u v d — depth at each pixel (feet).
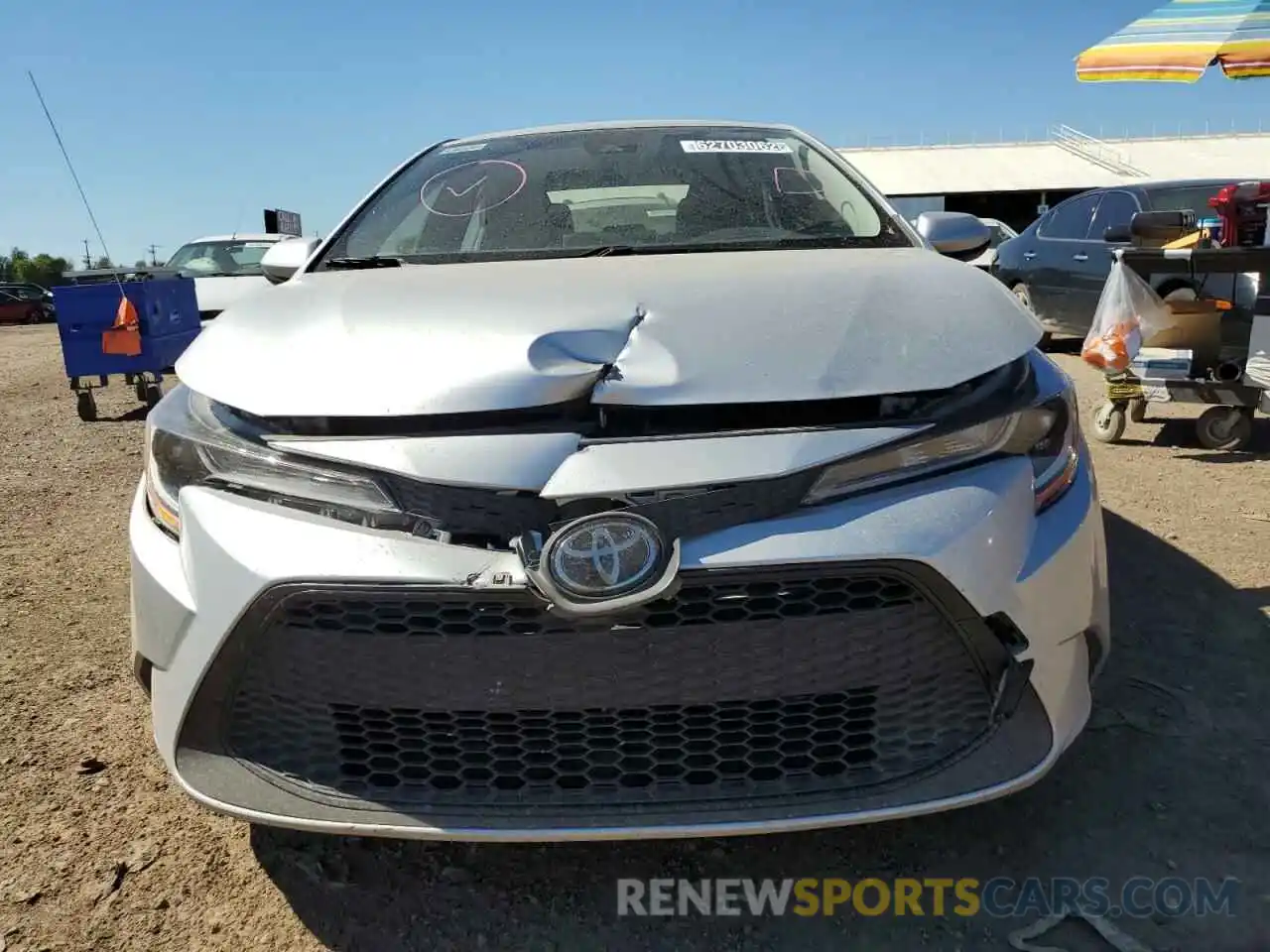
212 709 5.70
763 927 6.05
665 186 9.44
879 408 5.67
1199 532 12.39
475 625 5.40
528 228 8.95
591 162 9.88
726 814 5.37
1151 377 16.81
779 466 5.31
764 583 5.26
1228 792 7.05
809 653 5.39
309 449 5.60
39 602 11.30
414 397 5.62
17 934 6.03
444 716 5.55
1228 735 7.76
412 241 9.00
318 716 5.64
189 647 5.65
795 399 5.55
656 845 6.81
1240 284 16.08
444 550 5.33
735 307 6.26
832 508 5.38
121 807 7.30
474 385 5.61
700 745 5.50
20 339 68.33
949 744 5.57
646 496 5.30
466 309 6.41
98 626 10.61
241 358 6.26
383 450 5.52
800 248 8.57
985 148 130.21
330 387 5.78
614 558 5.13
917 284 6.80
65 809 7.27
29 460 19.76
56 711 8.70
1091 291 24.99
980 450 5.70
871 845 6.72
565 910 6.23
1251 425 16.35
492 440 5.48
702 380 5.61
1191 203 24.23
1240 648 9.18
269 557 5.46
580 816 5.40
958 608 5.39
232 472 5.79
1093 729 7.89
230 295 32.99
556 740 5.51
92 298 24.54
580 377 5.62
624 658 5.37
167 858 6.74
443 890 6.43
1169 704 8.21
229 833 7.01
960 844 6.68
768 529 5.27
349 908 6.26
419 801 5.54
